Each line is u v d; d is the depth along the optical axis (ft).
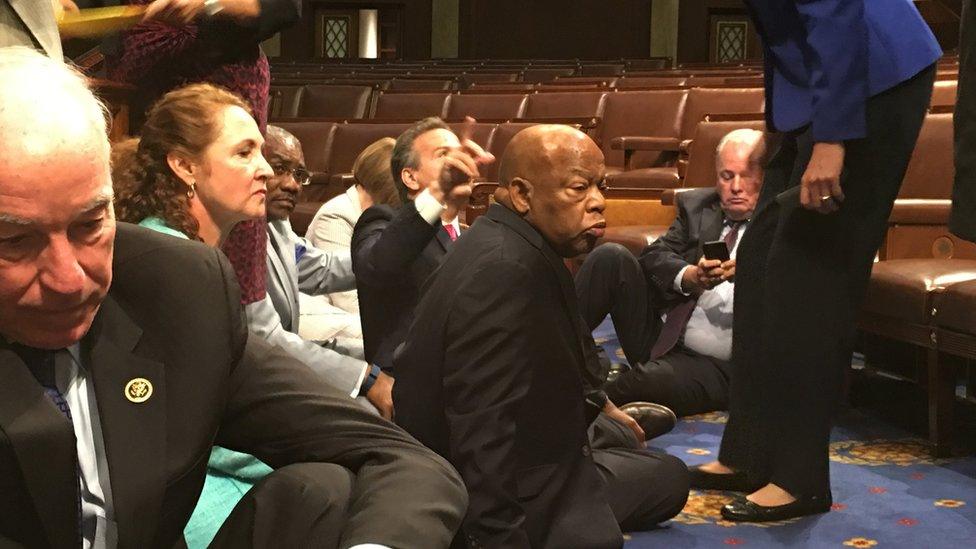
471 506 6.76
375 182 12.21
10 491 3.40
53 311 3.26
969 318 9.84
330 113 26.81
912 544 8.28
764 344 8.76
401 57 60.29
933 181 12.38
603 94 23.06
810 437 8.74
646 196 18.97
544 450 7.11
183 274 3.81
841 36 7.97
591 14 58.44
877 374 13.38
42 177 3.06
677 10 58.29
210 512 5.92
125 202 6.04
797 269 8.57
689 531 8.58
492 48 59.11
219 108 6.15
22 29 5.56
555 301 7.08
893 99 8.27
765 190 9.27
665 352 12.04
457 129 20.22
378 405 9.02
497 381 6.77
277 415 4.12
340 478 3.98
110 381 3.60
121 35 7.33
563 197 7.05
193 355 3.73
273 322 7.48
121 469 3.54
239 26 7.22
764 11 8.41
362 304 9.47
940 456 10.39
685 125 22.26
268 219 8.96
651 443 10.97
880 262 11.34
